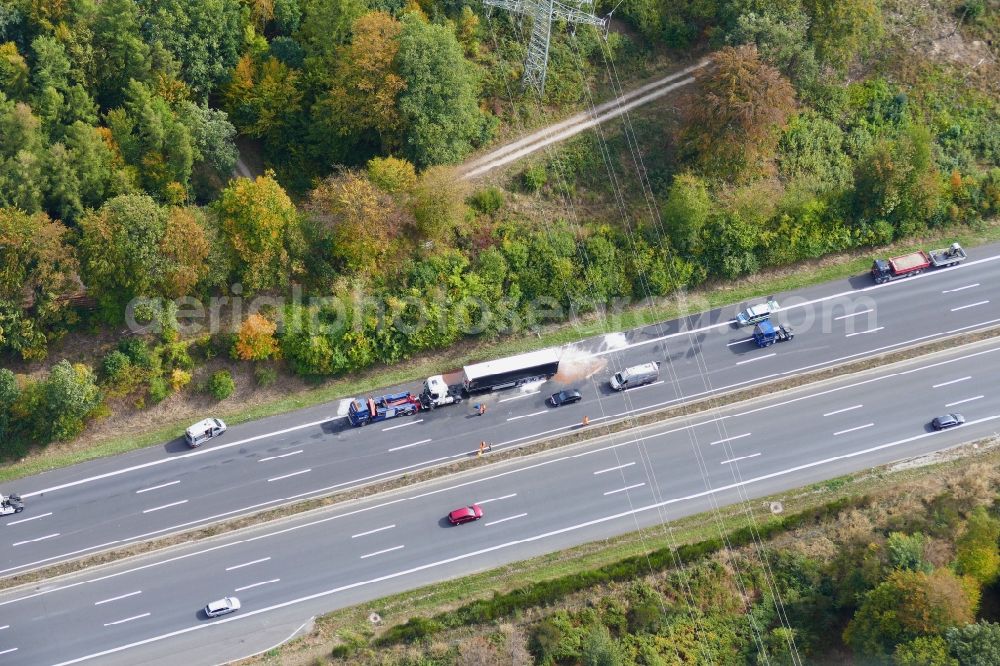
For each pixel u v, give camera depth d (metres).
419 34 122.19
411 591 107.25
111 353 117.06
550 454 117.88
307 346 119.56
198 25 124.38
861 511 113.62
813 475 117.88
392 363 123.00
